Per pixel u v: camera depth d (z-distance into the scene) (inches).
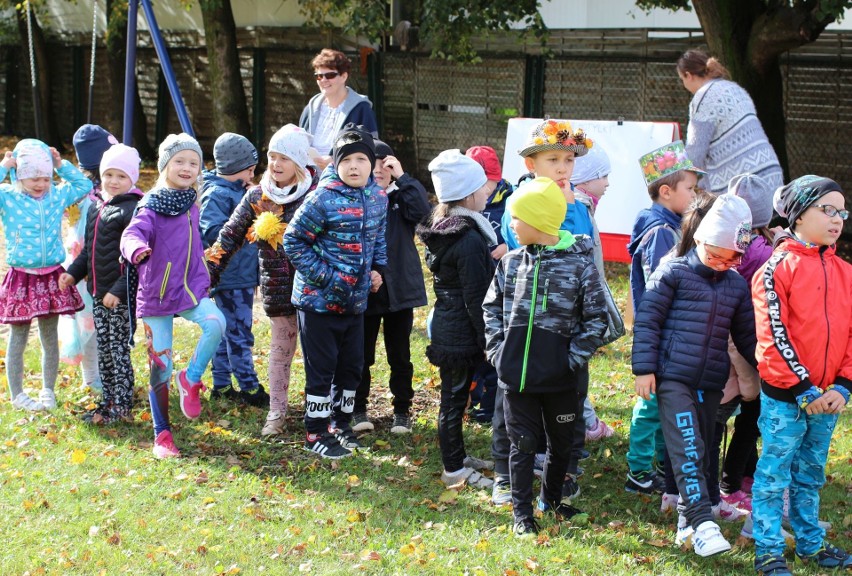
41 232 226.2
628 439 222.5
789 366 150.3
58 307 229.5
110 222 215.3
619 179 377.7
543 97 566.9
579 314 165.9
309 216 194.4
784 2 398.3
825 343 152.2
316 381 204.2
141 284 201.3
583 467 206.4
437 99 605.3
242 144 232.2
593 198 209.6
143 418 228.2
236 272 233.0
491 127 588.4
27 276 228.5
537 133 183.3
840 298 154.1
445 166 189.8
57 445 210.7
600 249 197.9
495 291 172.7
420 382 261.7
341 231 195.8
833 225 150.7
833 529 177.6
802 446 159.5
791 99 478.6
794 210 153.9
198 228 205.8
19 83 800.3
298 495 187.8
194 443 214.1
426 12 450.6
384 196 205.5
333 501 185.2
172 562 159.0
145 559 159.8
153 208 198.5
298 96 664.4
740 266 179.6
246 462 204.7
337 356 208.5
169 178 201.6
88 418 227.1
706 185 247.0
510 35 562.6
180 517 175.9
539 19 477.4
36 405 232.1
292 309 215.6
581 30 548.4
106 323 222.1
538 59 563.5
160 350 203.9
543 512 178.7
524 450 169.6
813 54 471.5
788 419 154.2
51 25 794.2
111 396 226.4
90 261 221.0
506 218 203.6
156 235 198.7
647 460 191.3
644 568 160.6
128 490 187.0
